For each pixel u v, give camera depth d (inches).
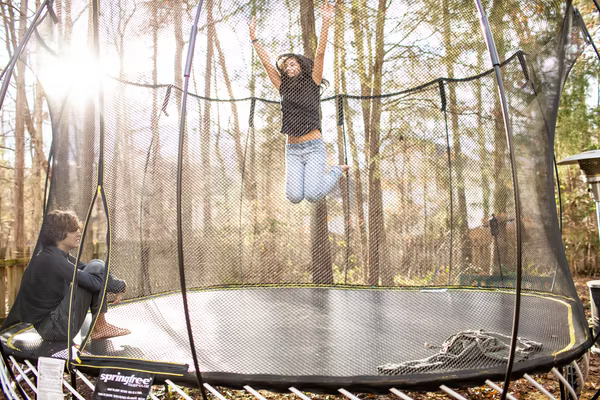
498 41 85.7
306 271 103.4
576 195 269.1
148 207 89.0
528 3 86.1
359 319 97.6
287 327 90.4
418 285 119.0
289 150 96.7
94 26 73.4
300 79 91.6
